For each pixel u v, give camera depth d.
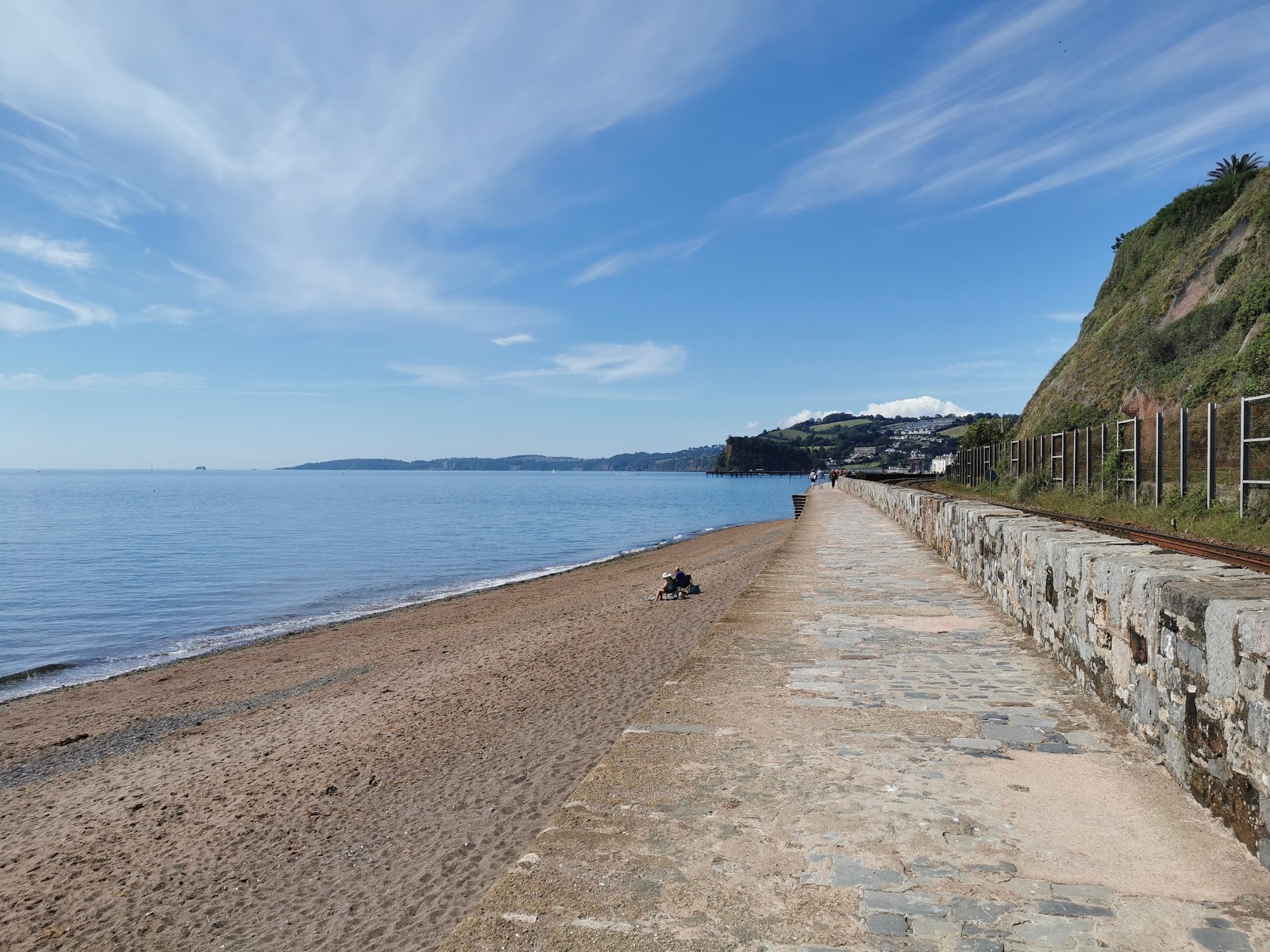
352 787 7.15
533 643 13.95
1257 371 26.48
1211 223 47.19
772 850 2.85
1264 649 2.66
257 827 6.45
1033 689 4.88
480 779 7.07
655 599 18.28
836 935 2.32
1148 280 49.69
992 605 7.91
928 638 6.40
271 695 11.87
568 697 9.75
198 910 5.22
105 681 14.10
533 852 2.87
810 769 3.62
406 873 5.45
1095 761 3.67
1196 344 35.75
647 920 2.41
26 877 5.93
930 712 4.45
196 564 34.28
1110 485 21.34
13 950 4.92
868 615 7.46
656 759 3.76
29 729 10.88
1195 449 22.36
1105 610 4.43
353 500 112.88
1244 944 2.25
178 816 6.88
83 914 5.29
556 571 30.27
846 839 2.93
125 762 8.91
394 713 9.66
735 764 3.69
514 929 2.38
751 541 35.88
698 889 2.59
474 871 5.37
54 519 67.94
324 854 5.85
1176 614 3.41
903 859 2.78
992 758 3.73
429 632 16.81
